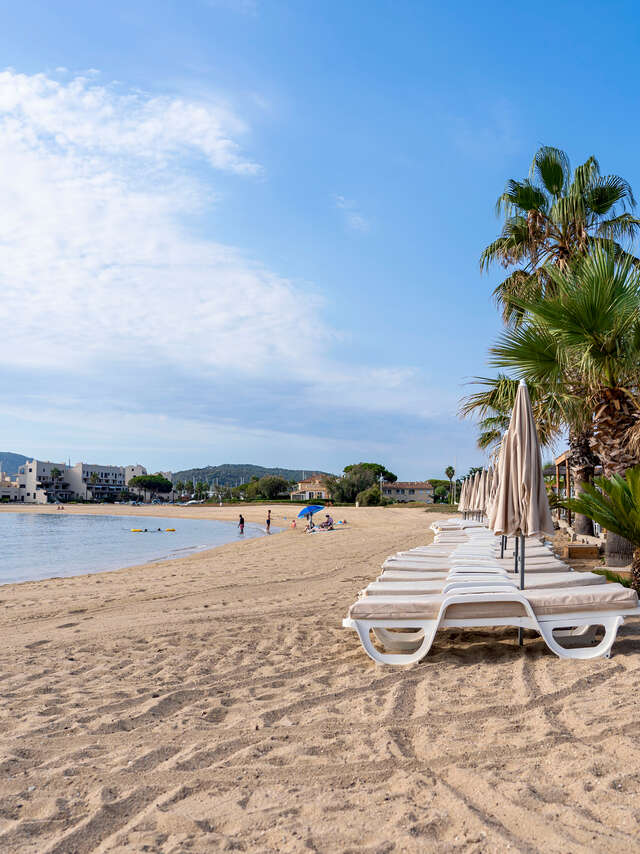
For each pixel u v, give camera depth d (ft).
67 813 8.13
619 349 26.32
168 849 7.09
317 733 10.62
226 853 6.98
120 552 85.56
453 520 47.73
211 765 9.48
